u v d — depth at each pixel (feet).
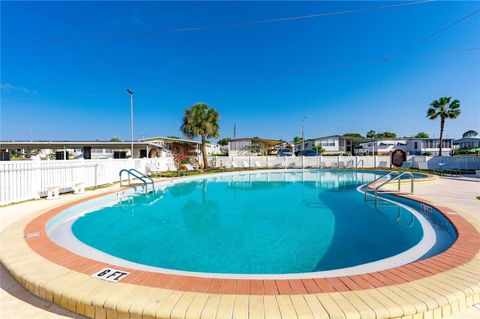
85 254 14.48
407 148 135.54
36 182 28.84
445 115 94.22
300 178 60.29
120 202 32.24
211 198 35.27
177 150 87.71
